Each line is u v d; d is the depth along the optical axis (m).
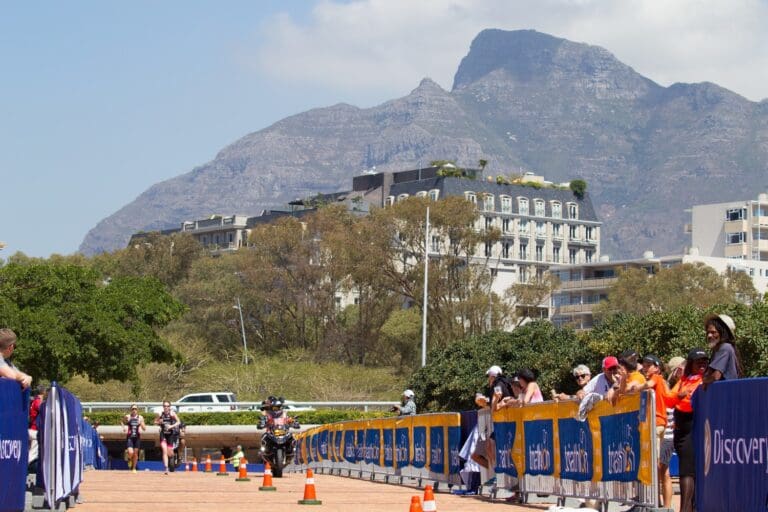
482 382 69.81
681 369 20.83
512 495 26.08
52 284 68.81
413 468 33.50
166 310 75.56
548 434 23.47
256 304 141.62
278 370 110.62
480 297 127.19
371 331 135.25
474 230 135.88
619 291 152.00
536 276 134.50
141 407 88.62
